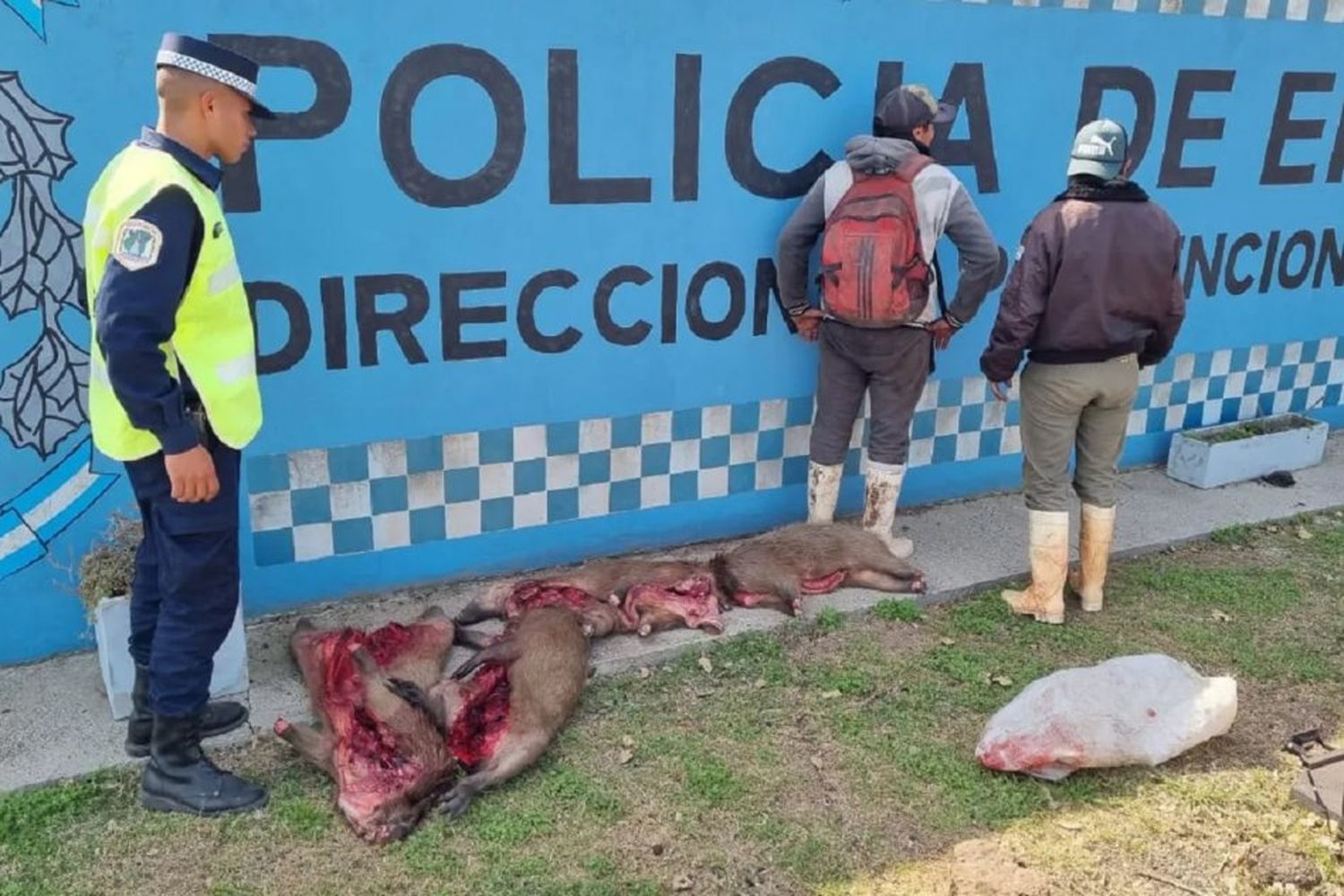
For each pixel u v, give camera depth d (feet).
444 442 14.65
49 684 12.59
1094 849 10.74
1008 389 18.61
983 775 11.75
